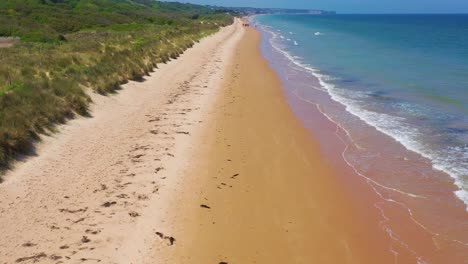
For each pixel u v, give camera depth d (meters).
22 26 44.81
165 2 171.25
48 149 11.39
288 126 15.78
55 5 64.31
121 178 10.45
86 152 11.73
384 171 11.72
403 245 8.38
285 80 24.75
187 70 26.02
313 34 70.06
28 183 9.61
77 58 21.72
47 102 13.56
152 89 20.12
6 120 11.18
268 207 9.70
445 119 16.17
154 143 13.02
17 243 7.64
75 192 9.54
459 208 9.71
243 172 11.51
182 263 7.53
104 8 70.94
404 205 9.90
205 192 10.16
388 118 16.55
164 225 8.61
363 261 7.89
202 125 15.30
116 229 8.30
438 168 11.80
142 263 7.42
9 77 16.30
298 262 7.79
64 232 8.07
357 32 75.44
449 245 8.36
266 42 52.16
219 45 43.72
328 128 15.54
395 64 30.53
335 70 28.23
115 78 19.20
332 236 8.66
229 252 7.95
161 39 36.81
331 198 10.25
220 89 21.50
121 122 14.74
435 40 53.75
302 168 11.95
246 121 16.27
